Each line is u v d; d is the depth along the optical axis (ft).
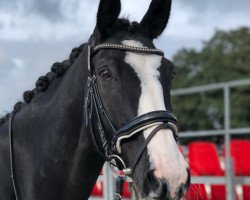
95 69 9.51
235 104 92.58
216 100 81.00
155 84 8.87
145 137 8.63
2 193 10.56
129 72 9.02
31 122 10.60
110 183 20.71
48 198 10.19
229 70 108.78
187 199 9.53
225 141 21.59
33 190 10.31
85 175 10.12
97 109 9.42
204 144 21.99
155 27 10.12
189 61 112.47
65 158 10.09
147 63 9.08
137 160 8.66
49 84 10.81
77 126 10.04
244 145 21.30
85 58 9.98
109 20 9.62
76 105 10.02
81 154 10.00
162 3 10.07
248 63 109.29
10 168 10.59
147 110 8.70
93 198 22.56
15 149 10.62
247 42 112.47
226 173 19.36
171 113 8.77
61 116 10.16
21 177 10.47
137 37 9.55
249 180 19.08
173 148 8.39
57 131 10.16
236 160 21.39
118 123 9.02
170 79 9.29
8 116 11.43
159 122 8.63
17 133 10.71
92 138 9.66
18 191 10.48
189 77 110.83
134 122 8.72
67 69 10.62
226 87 21.89
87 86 9.68
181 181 8.13
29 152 10.44
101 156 10.14
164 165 8.22
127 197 20.84
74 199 10.18
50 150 10.19
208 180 19.79
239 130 21.18
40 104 10.66
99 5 9.53
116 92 9.04
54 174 10.16
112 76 9.11
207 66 109.81
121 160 9.11
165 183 8.13
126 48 9.22
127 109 8.90
